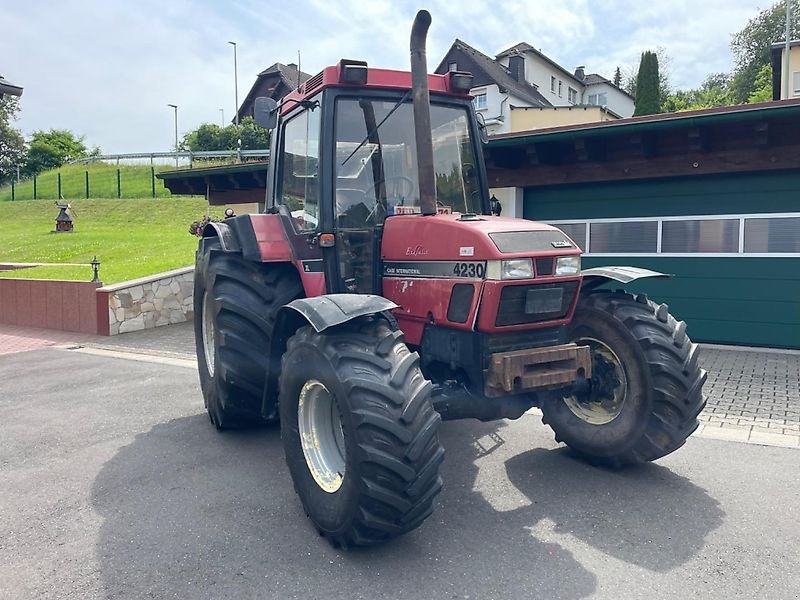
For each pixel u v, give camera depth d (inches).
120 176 1382.9
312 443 129.9
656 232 327.9
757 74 2016.5
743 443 176.6
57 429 206.8
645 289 331.9
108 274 488.7
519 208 358.6
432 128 162.9
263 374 170.1
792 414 201.9
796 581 107.7
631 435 150.2
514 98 1496.1
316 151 154.8
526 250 129.9
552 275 134.1
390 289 150.1
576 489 146.6
